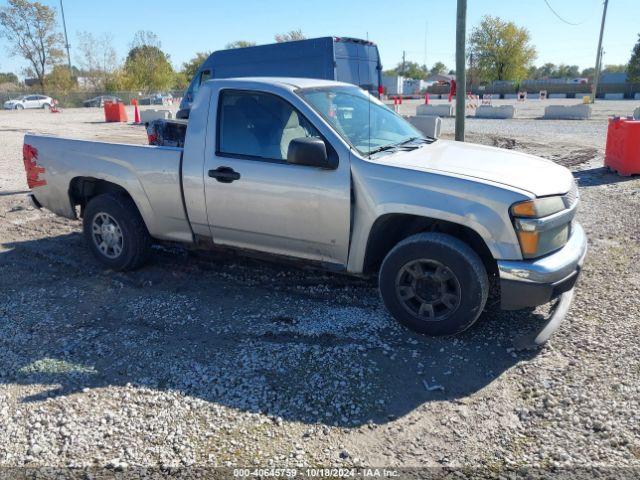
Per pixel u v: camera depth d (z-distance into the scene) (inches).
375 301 176.7
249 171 167.3
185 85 2979.8
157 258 221.5
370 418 120.0
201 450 110.4
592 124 783.7
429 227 161.0
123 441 113.2
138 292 188.5
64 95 1991.9
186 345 151.3
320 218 159.6
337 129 161.3
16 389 131.8
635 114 732.7
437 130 500.1
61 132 762.2
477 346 148.3
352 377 134.4
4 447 112.1
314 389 129.9
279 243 171.3
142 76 2517.2
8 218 288.4
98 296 185.6
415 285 151.7
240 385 131.7
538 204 139.6
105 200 200.2
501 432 114.7
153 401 126.2
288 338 153.7
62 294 187.6
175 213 187.5
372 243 158.2
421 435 114.4
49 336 157.5
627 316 162.7
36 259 223.5
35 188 222.2
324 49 577.9
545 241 142.2
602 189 343.6
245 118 171.6
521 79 2610.7
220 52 641.0
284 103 166.6
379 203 150.3
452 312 147.6
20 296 185.9
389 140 176.9
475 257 143.8
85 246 239.5
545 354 143.3
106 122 985.5
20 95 1971.0
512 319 163.0
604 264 208.2
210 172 173.9
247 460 107.7
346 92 189.9
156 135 268.2
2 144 620.1
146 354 146.8
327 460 107.6
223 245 184.7
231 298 181.8
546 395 125.6
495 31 2546.8
